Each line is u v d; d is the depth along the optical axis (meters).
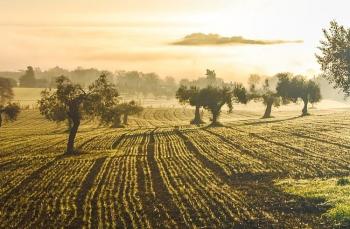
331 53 34.59
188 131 100.12
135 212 32.94
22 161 63.06
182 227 28.72
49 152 73.44
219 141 78.19
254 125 105.44
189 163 56.34
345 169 47.88
